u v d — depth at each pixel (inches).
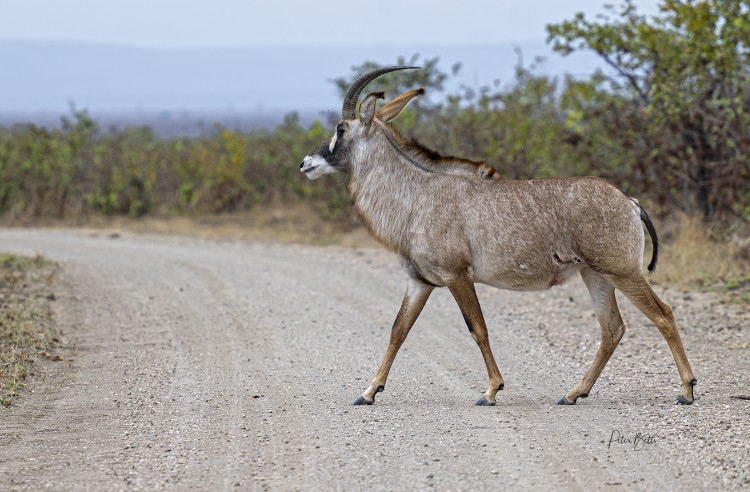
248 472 797.2
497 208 1007.6
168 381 1175.6
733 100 1956.2
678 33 2047.2
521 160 2640.3
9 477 787.4
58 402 1066.1
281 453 850.1
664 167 2134.6
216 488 758.5
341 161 1087.0
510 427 906.7
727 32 1930.4
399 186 1056.2
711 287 1715.1
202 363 1284.4
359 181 1081.4
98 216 3740.2
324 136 3422.7
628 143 2164.1
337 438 892.0
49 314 1614.2
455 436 880.9
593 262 986.1
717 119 1988.2
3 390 1091.9
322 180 3331.7
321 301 1768.0
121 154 3986.2
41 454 856.9
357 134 1076.5
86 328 1539.1
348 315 1625.2
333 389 1117.1
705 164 2037.4
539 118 2721.5
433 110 3048.7
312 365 1258.0
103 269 2217.0
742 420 874.1
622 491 717.9
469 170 1039.0
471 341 1403.8
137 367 1259.8
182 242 2881.4
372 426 930.1
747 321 1421.0
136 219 3686.0
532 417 946.1
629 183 2235.5
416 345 1375.5
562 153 2456.9
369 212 1076.5
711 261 1862.7
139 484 770.2
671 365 1170.0
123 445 887.1
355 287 1927.9
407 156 1057.5
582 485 734.5
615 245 973.8
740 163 1948.8
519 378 1154.0
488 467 784.3
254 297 1825.8
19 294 1768.0
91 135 4291.3
